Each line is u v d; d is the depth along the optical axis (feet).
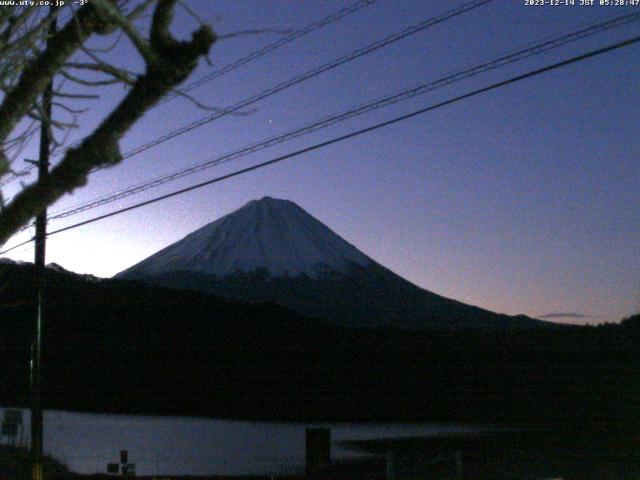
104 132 11.95
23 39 12.98
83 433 125.29
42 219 56.03
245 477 87.81
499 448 91.30
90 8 12.60
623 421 94.58
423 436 104.32
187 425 129.18
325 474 86.17
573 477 76.59
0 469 92.32
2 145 12.41
